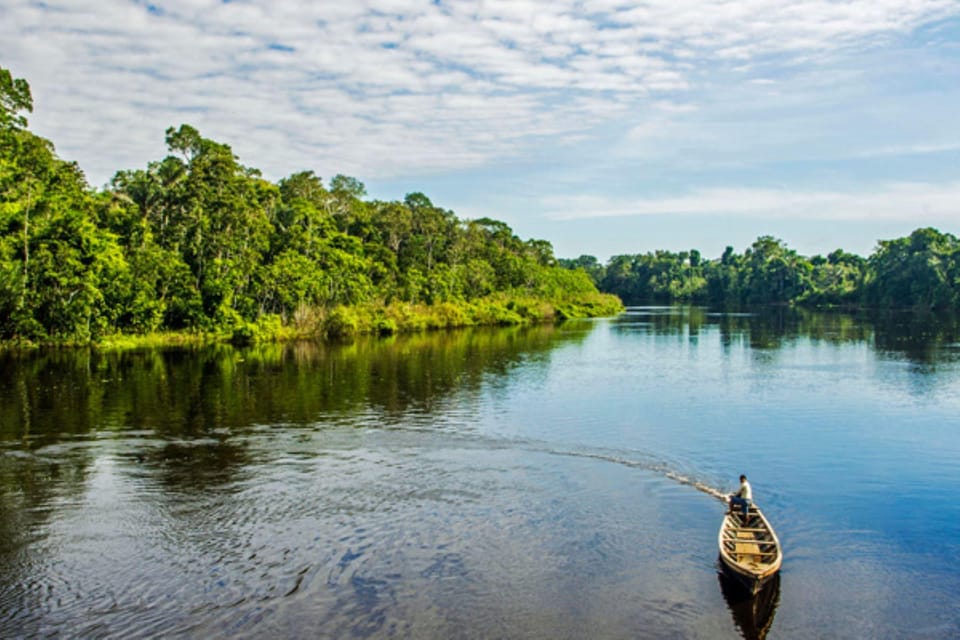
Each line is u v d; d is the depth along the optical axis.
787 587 20.47
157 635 17.55
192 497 27.03
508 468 31.09
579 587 20.11
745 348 80.75
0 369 57.44
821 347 80.81
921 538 23.88
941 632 18.11
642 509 26.17
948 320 125.69
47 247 69.94
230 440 35.38
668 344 86.31
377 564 21.45
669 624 18.27
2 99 82.88
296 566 21.27
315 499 26.92
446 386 52.03
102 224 87.62
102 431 36.91
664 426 39.28
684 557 22.06
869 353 73.94
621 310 182.75
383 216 139.25
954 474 30.55
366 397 47.19
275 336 87.75
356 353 73.88
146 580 20.31
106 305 74.62
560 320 140.62
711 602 19.36
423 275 126.19
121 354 69.25
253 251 91.81
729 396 48.47
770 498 27.64
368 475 29.91
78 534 23.47
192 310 82.19
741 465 31.88
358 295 103.00
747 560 20.39
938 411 43.09
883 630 18.22
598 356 72.62
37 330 69.06
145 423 38.84
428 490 28.08
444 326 116.31
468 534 23.73
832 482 29.56
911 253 168.88
